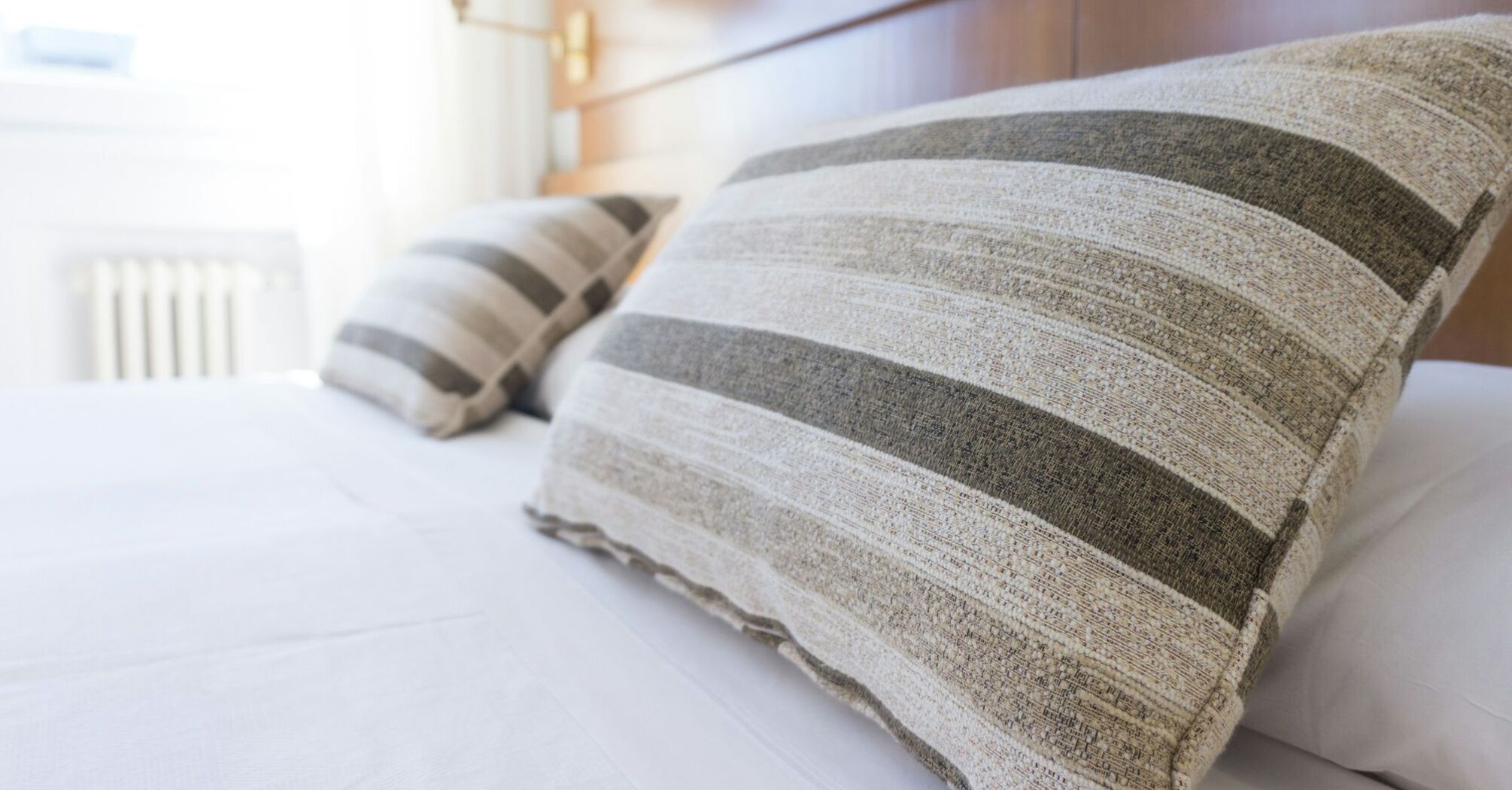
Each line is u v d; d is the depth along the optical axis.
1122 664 0.40
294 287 2.36
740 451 0.56
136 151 2.09
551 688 0.54
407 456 1.10
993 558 0.43
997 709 0.41
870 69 1.35
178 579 0.67
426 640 0.60
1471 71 0.47
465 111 2.36
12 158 2.00
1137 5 1.00
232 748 0.47
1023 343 0.47
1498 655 0.44
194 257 2.24
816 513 0.50
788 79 1.52
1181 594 0.41
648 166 1.91
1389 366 0.45
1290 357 0.44
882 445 0.48
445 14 2.31
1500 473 0.49
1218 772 0.50
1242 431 0.43
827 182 0.65
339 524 0.81
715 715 0.53
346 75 2.22
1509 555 0.45
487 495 0.93
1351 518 0.53
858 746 0.50
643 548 0.65
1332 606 0.50
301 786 0.44
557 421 0.76
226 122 2.16
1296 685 0.50
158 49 2.23
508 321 1.29
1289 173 0.46
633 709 0.53
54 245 2.08
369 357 1.35
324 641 0.59
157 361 2.19
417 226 2.34
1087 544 0.42
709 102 1.73
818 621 0.50
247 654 0.56
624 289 1.64
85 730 0.48
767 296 0.61
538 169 2.45
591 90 2.11
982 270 0.50
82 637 0.57
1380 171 0.46
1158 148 0.49
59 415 1.19
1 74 2.02
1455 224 0.46
